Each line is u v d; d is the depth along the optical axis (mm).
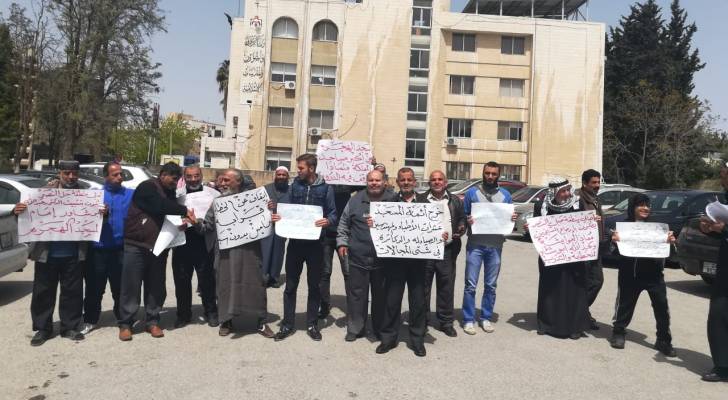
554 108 38219
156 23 30125
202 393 4383
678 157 39531
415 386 4645
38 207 5496
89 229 5637
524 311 7543
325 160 7516
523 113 38500
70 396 4277
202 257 6301
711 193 10938
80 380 4602
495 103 38344
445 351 5637
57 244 5602
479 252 6410
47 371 4793
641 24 47781
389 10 37375
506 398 4449
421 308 5512
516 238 17172
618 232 5883
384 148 37312
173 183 5871
